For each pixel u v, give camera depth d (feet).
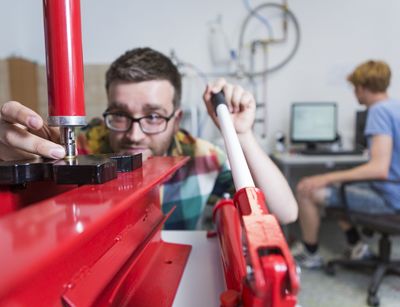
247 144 1.99
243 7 8.51
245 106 2.02
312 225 5.77
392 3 8.44
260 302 0.71
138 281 1.22
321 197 5.36
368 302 4.63
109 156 1.12
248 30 8.59
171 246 1.66
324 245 6.88
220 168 2.92
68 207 0.66
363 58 8.64
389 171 5.13
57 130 1.38
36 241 0.48
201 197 2.77
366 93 5.66
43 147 1.08
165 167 1.24
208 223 3.28
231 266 1.18
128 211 1.18
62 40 0.93
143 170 1.16
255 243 0.73
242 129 1.99
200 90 8.76
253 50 8.55
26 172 0.95
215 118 1.96
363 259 5.46
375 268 5.35
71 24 0.93
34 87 8.51
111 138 2.79
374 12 8.49
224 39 8.61
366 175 4.88
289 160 6.84
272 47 8.64
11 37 8.14
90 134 3.07
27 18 8.70
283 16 8.52
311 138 8.28
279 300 0.68
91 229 0.55
